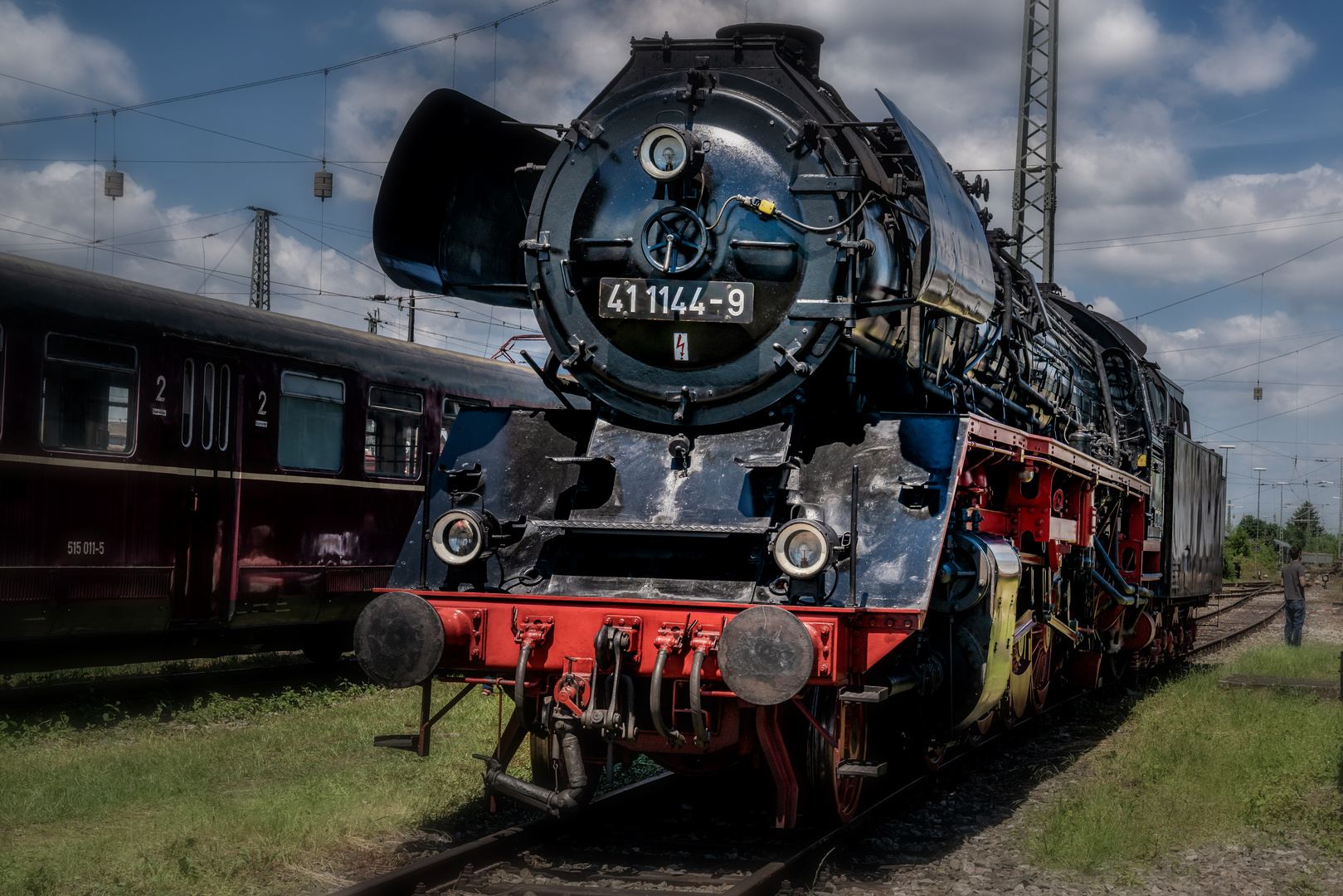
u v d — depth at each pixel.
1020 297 9.68
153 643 10.88
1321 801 6.83
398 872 5.07
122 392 10.17
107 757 8.02
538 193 6.63
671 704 5.63
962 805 7.00
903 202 6.85
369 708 10.27
